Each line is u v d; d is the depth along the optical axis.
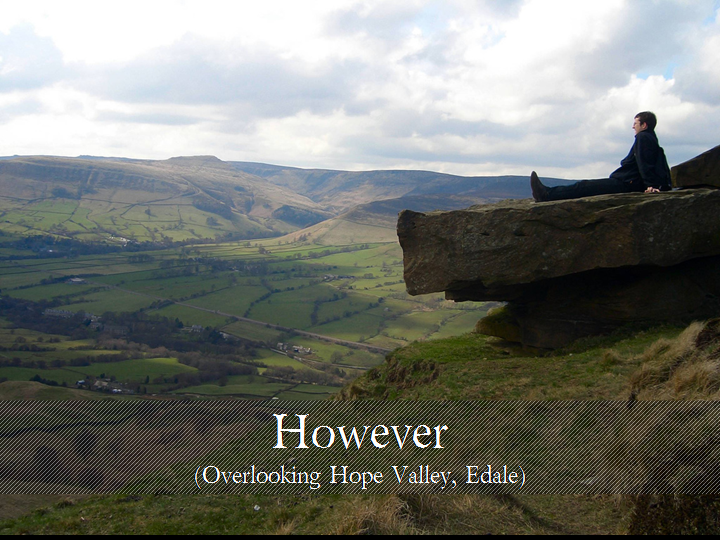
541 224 11.61
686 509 4.71
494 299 13.50
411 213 12.88
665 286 11.73
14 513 7.76
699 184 12.55
